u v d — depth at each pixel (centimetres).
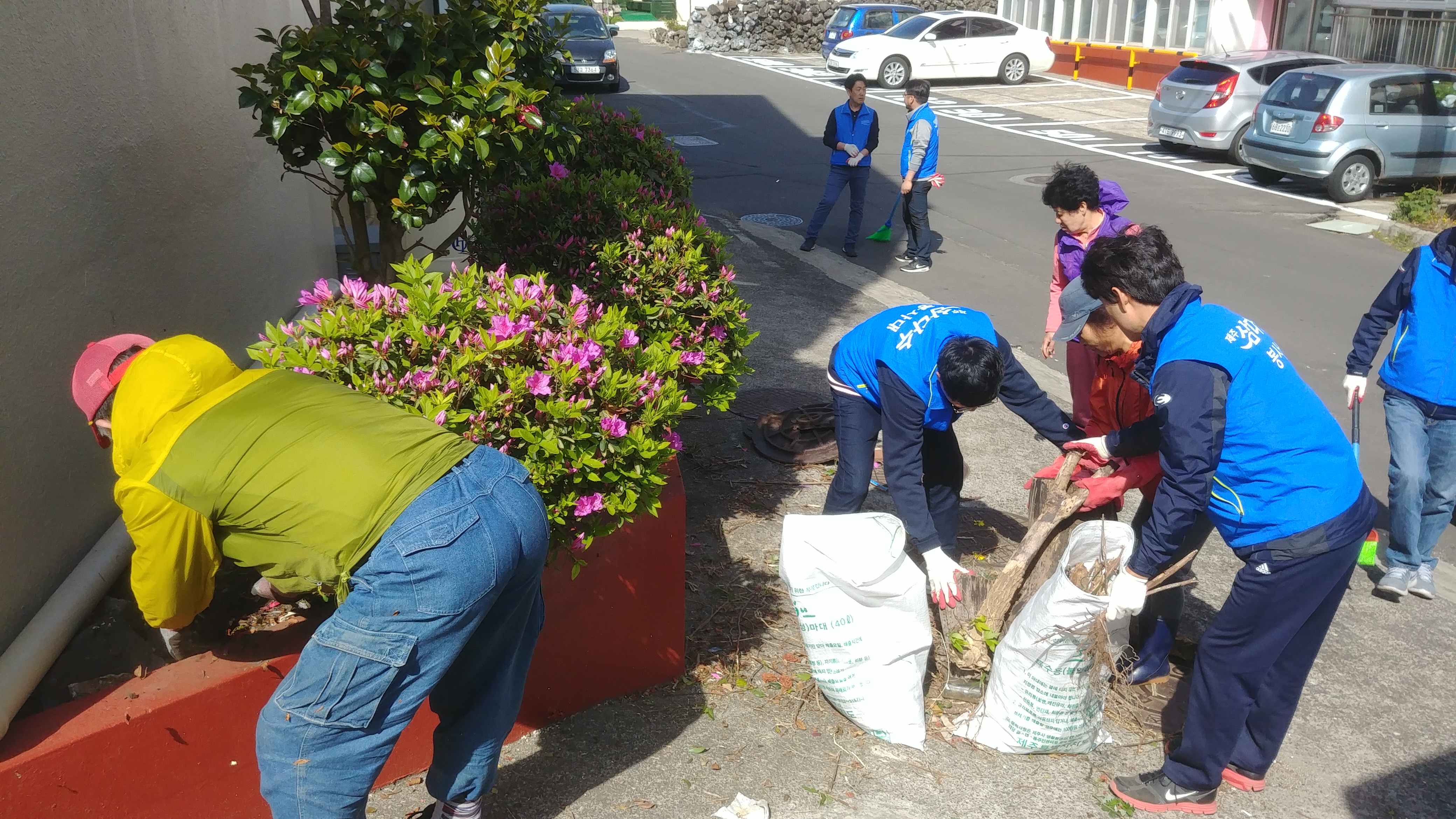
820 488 500
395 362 267
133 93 353
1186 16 2244
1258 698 302
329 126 352
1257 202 1309
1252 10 2084
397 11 360
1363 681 373
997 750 325
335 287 421
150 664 271
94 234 321
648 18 4203
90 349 238
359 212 404
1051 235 1134
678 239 406
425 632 213
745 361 434
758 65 2736
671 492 328
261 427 221
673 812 294
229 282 454
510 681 254
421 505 214
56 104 298
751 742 324
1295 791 318
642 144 596
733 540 448
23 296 277
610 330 289
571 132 420
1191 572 388
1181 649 379
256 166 500
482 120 342
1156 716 345
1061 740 318
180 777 250
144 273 359
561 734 323
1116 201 475
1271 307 887
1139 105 2152
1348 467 276
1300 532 271
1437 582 446
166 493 216
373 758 222
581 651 323
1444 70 1341
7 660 252
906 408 325
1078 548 321
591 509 272
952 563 331
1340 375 730
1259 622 279
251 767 262
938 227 1157
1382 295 418
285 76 329
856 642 315
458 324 274
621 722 329
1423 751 337
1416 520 417
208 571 231
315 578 220
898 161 1538
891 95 2239
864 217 1206
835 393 365
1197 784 302
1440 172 1328
